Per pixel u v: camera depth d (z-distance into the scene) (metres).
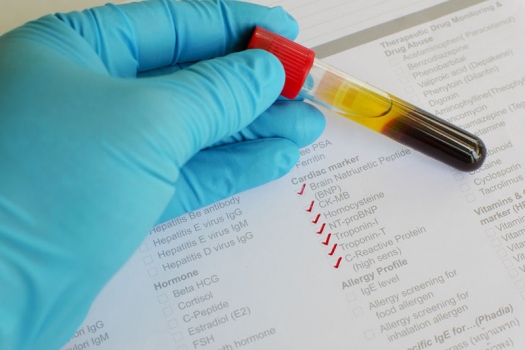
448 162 0.33
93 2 0.36
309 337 0.32
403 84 0.35
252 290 0.33
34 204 0.30
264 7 0.34
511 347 0.32
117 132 0.31
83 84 0.31
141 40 0.34
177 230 0.33
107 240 0.30
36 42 0.32
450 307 0.33
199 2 0.34
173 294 0.33
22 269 0.30
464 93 0.35
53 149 0.30
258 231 0.33
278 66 0.33
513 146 0.34
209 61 0.33
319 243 0.33
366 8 0.36
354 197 0.34
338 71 0.34
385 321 0.33
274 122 0.34
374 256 0.33
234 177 0.34
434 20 0.35
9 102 0.31
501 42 0.35
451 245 0.33
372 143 0.34
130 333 0.32
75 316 0.31
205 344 0.32
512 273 0.33
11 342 0.30
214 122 0.32
